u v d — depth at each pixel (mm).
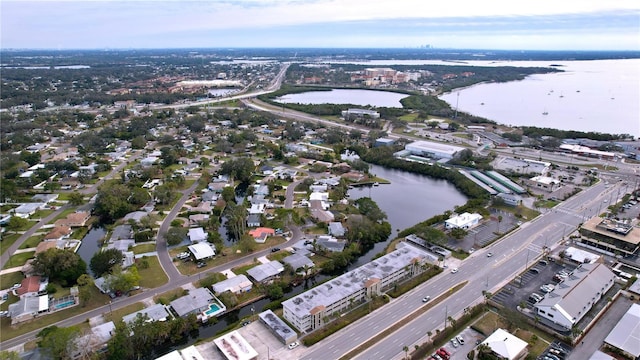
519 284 164625
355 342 133500
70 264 168125
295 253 188750
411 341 133750
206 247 191875
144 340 129500
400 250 182750
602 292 154875
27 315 144625
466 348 130125
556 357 124250
